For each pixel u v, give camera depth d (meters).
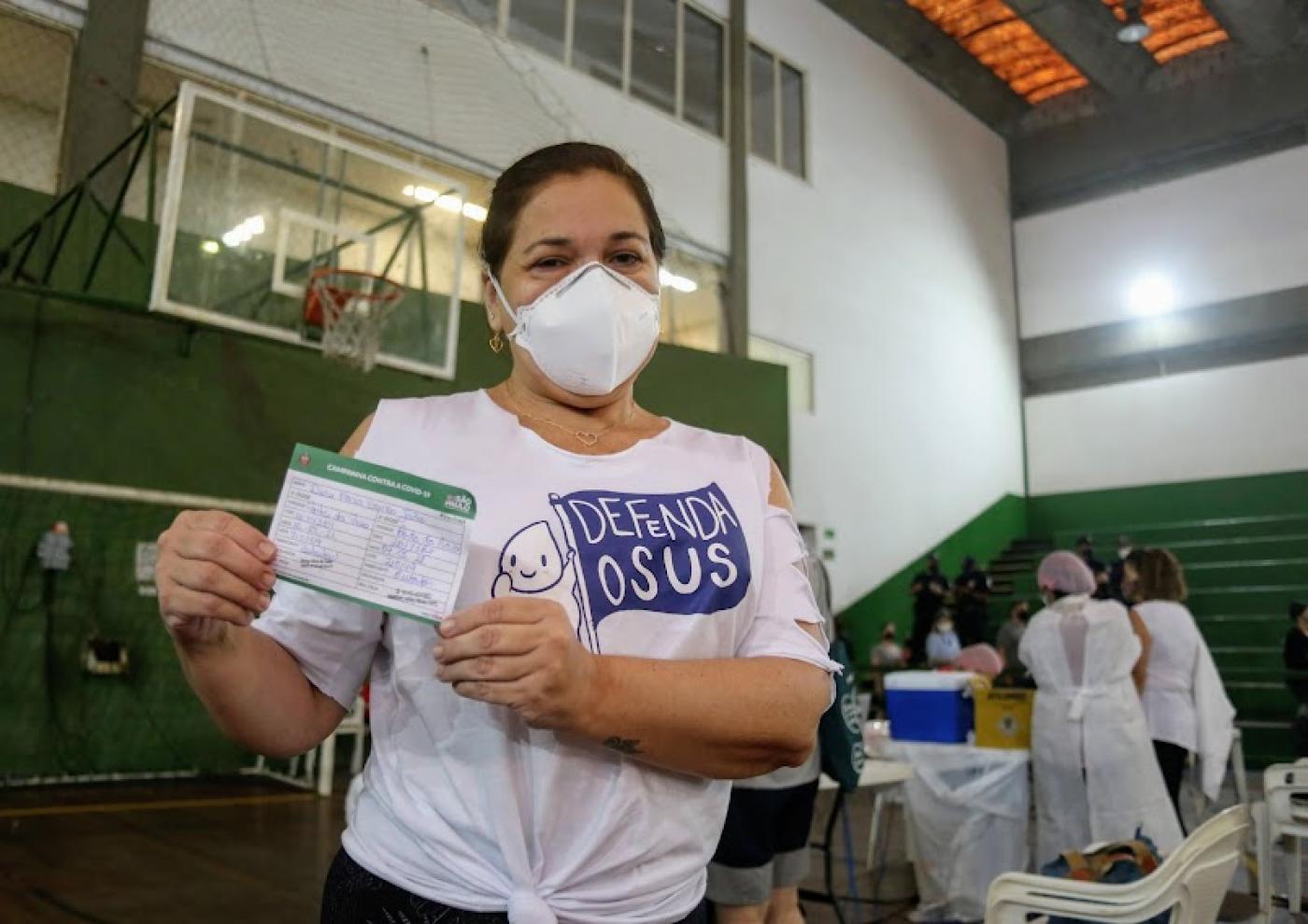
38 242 6.33
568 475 0.90
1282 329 13.09
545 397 1.00
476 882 0.82
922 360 13.34
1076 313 14.97
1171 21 13.27
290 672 0.87
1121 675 3.48
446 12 8.57
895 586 12.23
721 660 0.85
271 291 6.00
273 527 0.78
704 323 10.66
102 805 5.46
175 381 6.75
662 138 10.33
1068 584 3.71
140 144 6.03
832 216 12.33
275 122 5.94
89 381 6.40
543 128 9.10
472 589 0.83
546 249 0.97
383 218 6.93
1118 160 14.77
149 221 6.09
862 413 12.22
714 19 11.25
